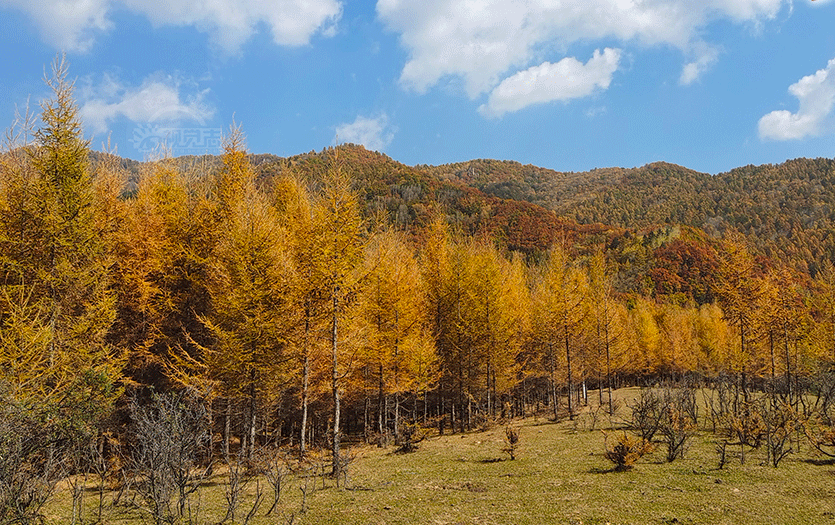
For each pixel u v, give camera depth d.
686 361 47.62
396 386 21.39
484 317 25.23
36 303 13.09
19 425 7.07
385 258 20.86
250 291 15.38
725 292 25.66
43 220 13.84
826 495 9.77
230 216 18.88
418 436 19.62
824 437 14.01
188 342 18.47
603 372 32.62
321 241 14.54
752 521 8.08
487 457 16.03
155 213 19.52
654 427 16.12
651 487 10.60
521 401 32.50
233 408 17.56
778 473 11.87
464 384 26.67
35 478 7.32
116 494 10.12
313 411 24.70
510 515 8.58
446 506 9.37
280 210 24.56
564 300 27.34
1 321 12.85
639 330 49.19
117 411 15.77
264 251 16.06
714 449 15.52
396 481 12.35
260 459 11.92
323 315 14.98
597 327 29.47
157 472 7.04
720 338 45.12
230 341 14.97
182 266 19.41
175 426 7.21
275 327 15.27
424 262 28.95
